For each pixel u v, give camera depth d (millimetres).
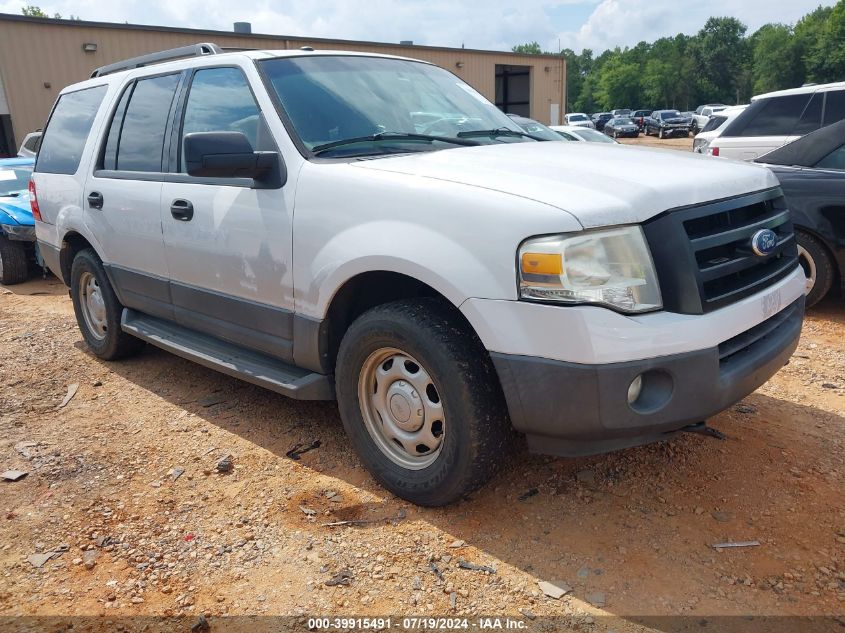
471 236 2619
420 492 2990
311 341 3283
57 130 5449
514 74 35281
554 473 3314
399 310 2895
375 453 3174
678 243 2543
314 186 3154
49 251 5469
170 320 4312
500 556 2729
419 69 4270
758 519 2902
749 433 3662
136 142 4406
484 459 2791
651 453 3467
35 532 3025
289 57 3771
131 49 20359
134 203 4250
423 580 2611
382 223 2877
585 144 3764
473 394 2727
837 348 4992
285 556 2789
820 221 5566
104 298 4941
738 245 2803
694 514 2955
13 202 8680
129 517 3115
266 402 4348
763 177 3160
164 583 2666
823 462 3348
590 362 2443
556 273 2438
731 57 115625
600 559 2688
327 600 2531
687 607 2424
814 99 8312
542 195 2572
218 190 3646
